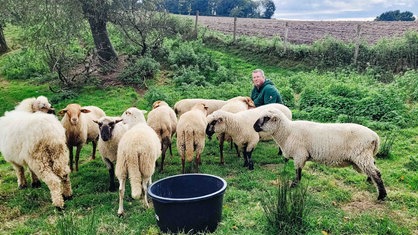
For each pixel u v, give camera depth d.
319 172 7.98
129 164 6.07
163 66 19.28
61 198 6.48
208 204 5.44
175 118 9.22
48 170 6.54
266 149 9.68
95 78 17.34
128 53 20.58
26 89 16.95
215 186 6.02
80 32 17.64
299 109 12.59
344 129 6.70
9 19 17.39
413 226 5.75
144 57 19.31
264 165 8.70
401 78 14.35
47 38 16.67
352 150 6.58
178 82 16.86
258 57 21.12
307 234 5.37
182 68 18.34
